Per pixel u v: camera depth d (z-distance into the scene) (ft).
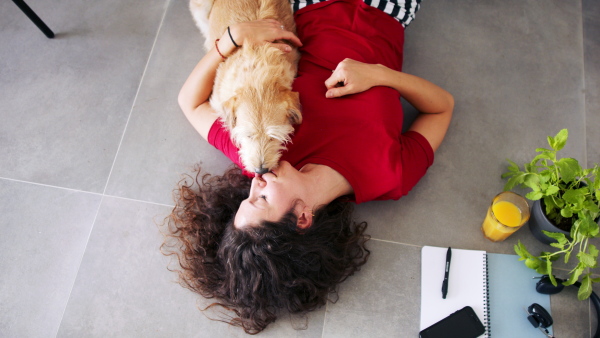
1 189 7.05
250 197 5.34
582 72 7.54
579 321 6.19
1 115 7.44
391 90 6.10
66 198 7.00
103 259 6.66
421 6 7.91
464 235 6.68
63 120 7.41
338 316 6.31
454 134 7.19
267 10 6.40
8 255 6.71
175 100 7.48
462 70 7.56
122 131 7.34
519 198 6.36
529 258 6.07
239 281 5.44
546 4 7.91
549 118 7.29
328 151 5.68
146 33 7.88
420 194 6.89
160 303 6.43
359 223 6.73
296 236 5.32
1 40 7.84
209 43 6.92
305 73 6.27
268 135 5.52
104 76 7.64
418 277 6.48
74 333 6.33
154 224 6.83
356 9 6.48
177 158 7.17
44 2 8.02
